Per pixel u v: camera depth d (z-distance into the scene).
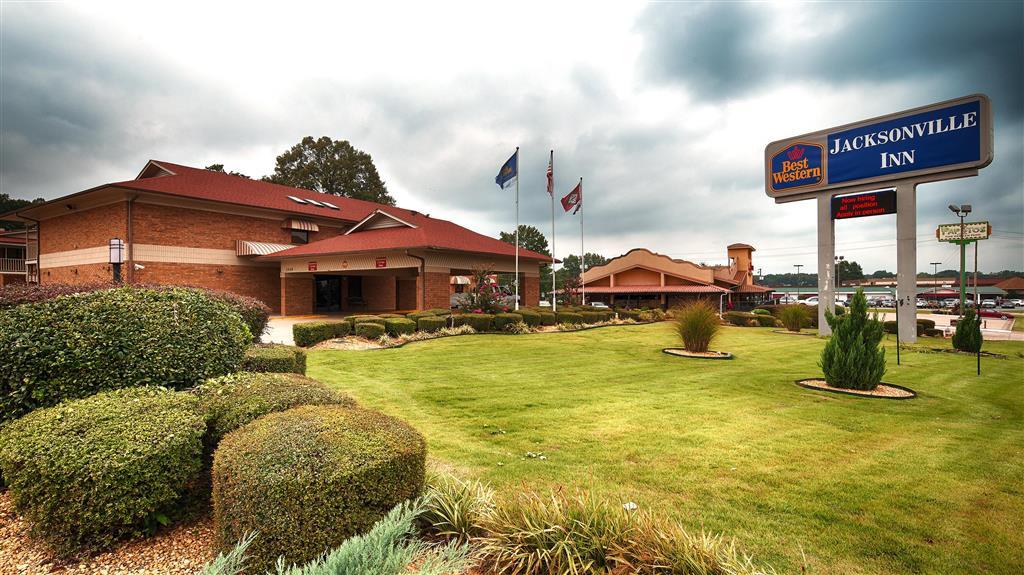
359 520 2.81
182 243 25.05
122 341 4.45
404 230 25.38
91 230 24.72
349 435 3.19
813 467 4.96
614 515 3.12
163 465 3.22
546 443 5.67
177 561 3.00
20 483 2.97
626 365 12.24
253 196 29.52
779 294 88.88
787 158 22.03
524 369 11.26
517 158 24.80
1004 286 99.12
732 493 4.26
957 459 5.27
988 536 3.55
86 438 3.17
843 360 9.36
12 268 36.16
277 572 2.53
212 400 4.08
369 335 15.12
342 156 52.84
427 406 7.51
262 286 28.80
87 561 2.99
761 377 10.67
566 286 37.94
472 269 24.67
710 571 2.64
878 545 3.40
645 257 44.41
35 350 4.01
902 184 19.28
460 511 3.21
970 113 17.64
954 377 11.37
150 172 29.59
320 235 32.12
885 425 6.75
